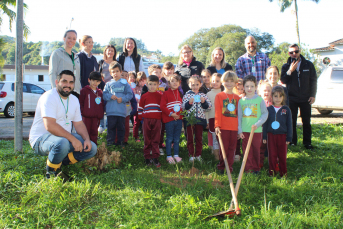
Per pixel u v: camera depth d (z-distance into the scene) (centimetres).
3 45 1817
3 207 288
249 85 437
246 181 390
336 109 1015
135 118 617
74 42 519
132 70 688
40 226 265
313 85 575
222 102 441
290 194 342
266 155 516
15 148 491
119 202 311
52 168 364
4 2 1744
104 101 546
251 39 593
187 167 455
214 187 367
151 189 348
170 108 481
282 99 443
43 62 4847
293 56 566
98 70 611
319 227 270
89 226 268
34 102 1227
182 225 274
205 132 714
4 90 1136
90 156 387
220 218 292
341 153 552
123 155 495
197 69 595
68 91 379
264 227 273
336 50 2684
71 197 312
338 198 338
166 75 587
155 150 471
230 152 439
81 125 407
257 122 413
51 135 369
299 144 611
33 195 311
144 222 275
